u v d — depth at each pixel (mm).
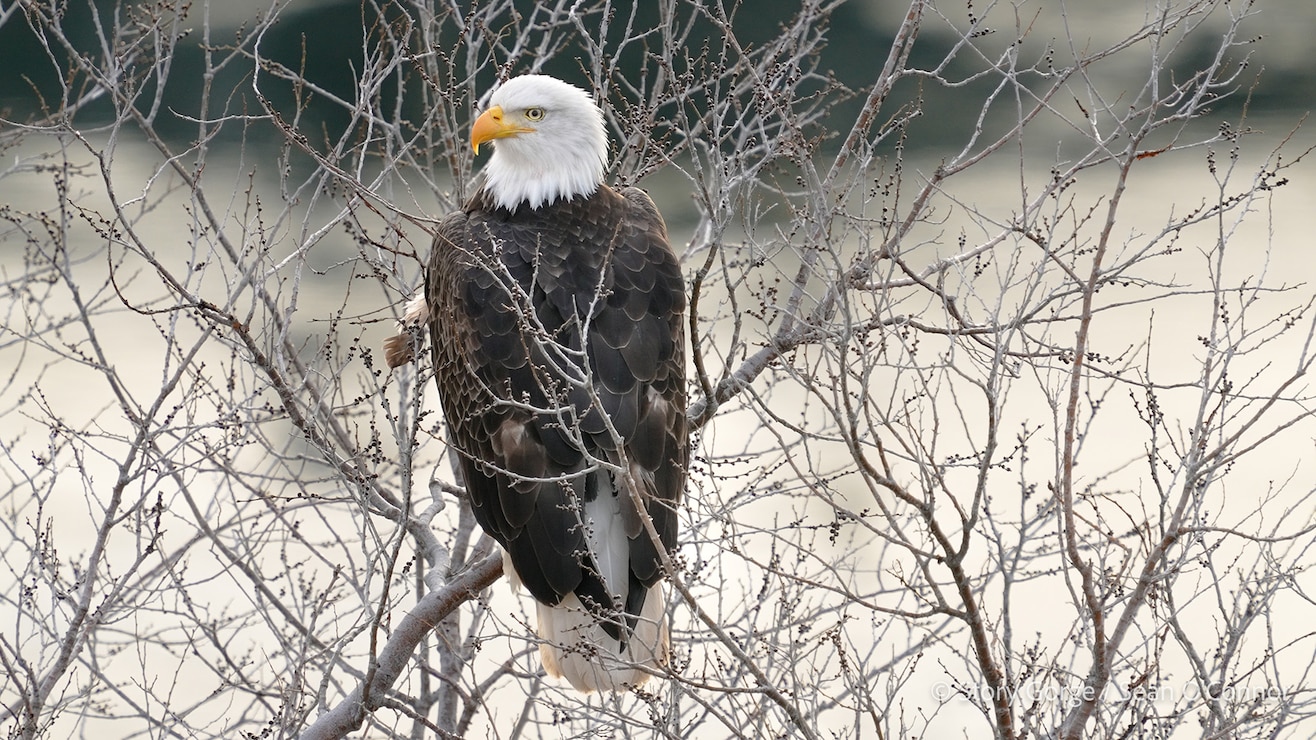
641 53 17094
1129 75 22031
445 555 10930
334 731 10031
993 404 8117
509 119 10836
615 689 9461
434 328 10602
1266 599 9031
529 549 9508
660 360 9953
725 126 13109
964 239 11688
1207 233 28250
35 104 22281
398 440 9141
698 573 9766
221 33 21047
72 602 10078
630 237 10586
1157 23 10734
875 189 10359
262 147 21469
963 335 10414
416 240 17781
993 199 24406
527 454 9586
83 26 16641
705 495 10375
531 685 12055
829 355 9617
